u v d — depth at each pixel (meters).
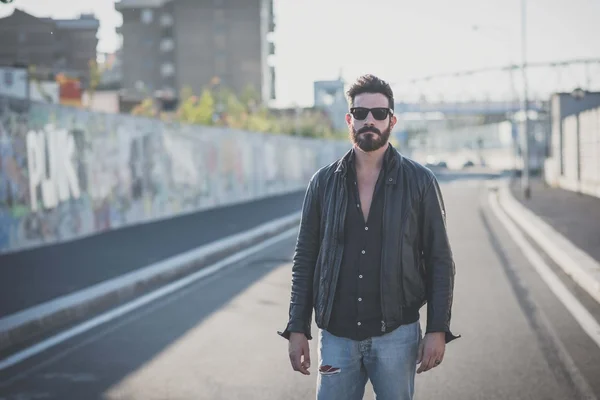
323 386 3.43
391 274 3.32
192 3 102.25
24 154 14.92
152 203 22.31
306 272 3.50
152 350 7.36
